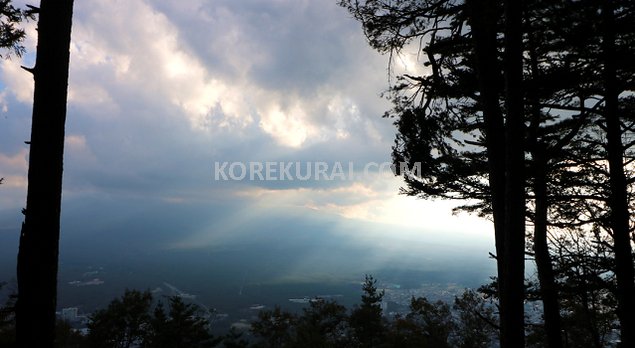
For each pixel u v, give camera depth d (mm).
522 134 4816
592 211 7836
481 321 20453
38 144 3436
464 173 7297
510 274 4738
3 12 6324
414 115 6945
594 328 8969
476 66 5867
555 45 6090
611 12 5324
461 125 7156
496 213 5375
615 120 6551
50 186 3438
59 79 3570
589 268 7523
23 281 3332
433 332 22047
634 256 6562
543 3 5262
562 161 7703
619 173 6531
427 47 6527
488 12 5312
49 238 3402
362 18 6383
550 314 7637
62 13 3627
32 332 3283
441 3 5953
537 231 7855
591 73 6273
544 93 6508
